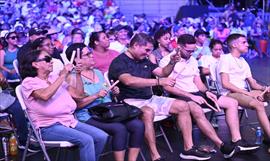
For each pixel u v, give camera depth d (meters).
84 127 3.46
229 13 12.62
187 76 4.41
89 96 3.67
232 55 4.65
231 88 4.48
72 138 3.30
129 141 3.62
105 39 4.86
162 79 3.77
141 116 3.84
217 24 11.58
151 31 11.52
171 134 4.89
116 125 3.51
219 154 4.25
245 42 4.62
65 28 9.35
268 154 4.23
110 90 3.86
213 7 14.20
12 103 4.33
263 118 4.31
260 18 12.98
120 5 14.78
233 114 4.22
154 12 14.98
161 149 4.43
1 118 4.39
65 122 3.43
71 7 11.66
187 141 4.07
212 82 5.24
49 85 3.40
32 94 3.34
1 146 4.52
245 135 4.88
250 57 11.66
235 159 4.10
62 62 4.80
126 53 3.97
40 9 11.30
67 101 3.47
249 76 4.71
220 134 4.93
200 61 5.51
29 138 3.48
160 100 4.04
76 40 5.96
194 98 4.17
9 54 5.94
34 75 3.41
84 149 3.28
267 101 4.52
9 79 5.77
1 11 10.93
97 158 3.46
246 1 14.23
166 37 5.02
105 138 3.41
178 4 15.09
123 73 3.84
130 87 3.96
